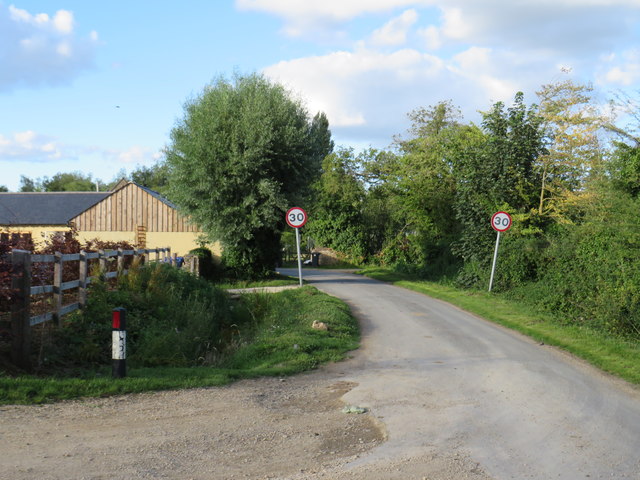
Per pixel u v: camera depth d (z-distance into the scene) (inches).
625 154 558.9
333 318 516.1
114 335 297.6
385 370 346.6
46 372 310.3
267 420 236.7
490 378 321.1
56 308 361.7
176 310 491.8
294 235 2108.8
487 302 669.3
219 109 967.0
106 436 206.4
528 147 786.8
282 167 995.3
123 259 603.8
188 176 981.8
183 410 247.0
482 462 188.7
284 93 1040.8
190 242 1227.2
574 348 409.7
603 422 238.5
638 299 442.3
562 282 563.8
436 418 241.9
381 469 180.7
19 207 1688.0
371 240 1788.9
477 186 824.9
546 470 182.2
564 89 792.3
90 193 1786.4
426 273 1094.4
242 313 650.2
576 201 716.7
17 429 207.6
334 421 236.8
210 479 170.1
